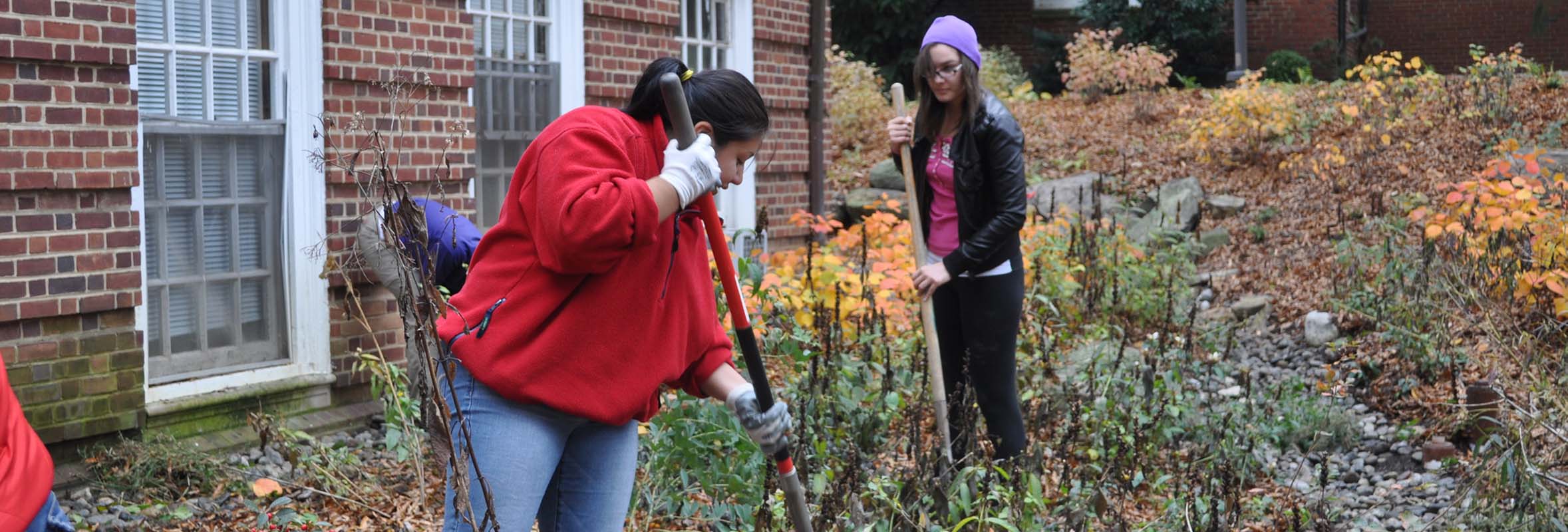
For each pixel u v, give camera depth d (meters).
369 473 4.77
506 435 2.41
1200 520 3.99
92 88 4.76
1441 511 4.29
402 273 2.33
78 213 4.75
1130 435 4.59
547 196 2.26
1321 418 5.38
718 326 2.71
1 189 4.49
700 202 2.50
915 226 4.26
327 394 5.77
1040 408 4.57
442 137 6.13
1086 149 12.02
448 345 2.42
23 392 4.63
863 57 18.75
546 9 7.07
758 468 3.88
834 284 5.50
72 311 4.74
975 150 4.15
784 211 9.16
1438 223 6.22
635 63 7.60
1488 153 9.95
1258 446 5.09
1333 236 8.87
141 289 4.96
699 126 2.44
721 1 8.46
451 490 2.45
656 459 4.02
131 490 4.66
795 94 9.18
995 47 20.08
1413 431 5.27
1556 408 4.40
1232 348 6.58
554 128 2.37
